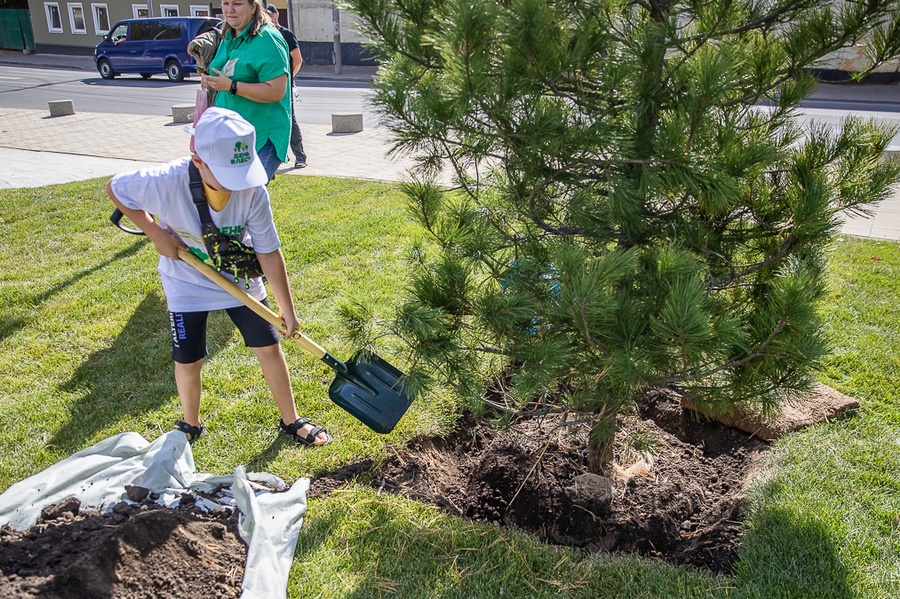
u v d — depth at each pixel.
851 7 2.27
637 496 2.97
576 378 2.56
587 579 2.47
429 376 2.66
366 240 6.00
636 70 2.22
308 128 12.95
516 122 2.20
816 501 2.79
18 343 4.24
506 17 1.97
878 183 2.52
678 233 2.54
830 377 3.74
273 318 2.97
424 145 2.54
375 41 2.37
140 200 2.62
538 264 2.53
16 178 8.59
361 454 3.19
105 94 19.22
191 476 2.88
